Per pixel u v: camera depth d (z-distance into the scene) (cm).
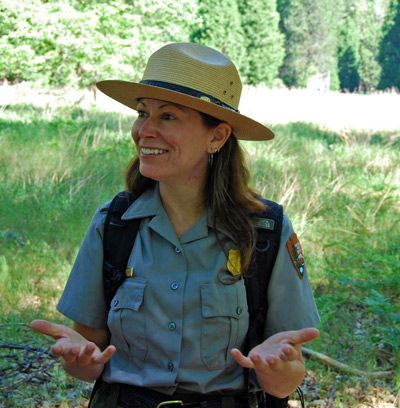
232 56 4612
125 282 215
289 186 854
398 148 1250
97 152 1025
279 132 1386
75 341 204
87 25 1588
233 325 211
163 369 210
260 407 226
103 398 219
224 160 218
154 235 216
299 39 6053
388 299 515
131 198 222
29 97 1800
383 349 488
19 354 436
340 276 564
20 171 881
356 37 6303
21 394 393
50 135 1162
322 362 450
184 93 207
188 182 215
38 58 1611
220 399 212
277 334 200
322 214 800
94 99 1745
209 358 210
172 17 1767
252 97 2448
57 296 539
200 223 214
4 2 1556
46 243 643
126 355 216
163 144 210
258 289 215
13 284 545
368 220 788
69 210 739
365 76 6297
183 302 209
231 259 212
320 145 1260
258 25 4747
